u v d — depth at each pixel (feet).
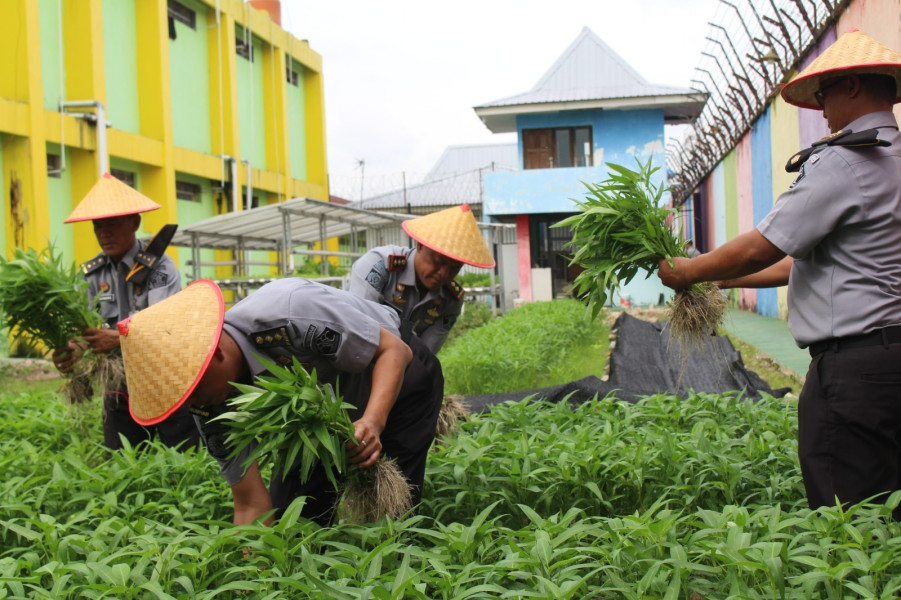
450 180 102.58
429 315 14.08
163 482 12.19
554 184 66.90
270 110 71.56
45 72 44.29
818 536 8.41
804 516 9.30
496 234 68.13
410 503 9.91
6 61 41.34
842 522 8.30
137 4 53.47
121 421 15.62
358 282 13.64
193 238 47.16
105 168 46.39
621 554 8.27
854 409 9.22
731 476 11.10
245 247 55.62
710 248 75.05
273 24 70.54
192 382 8.18
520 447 11.92
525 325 36.65
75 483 11.76
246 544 8.91
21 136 41.45
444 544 9.04
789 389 21.61
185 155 56.65
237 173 63.00
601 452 11.63
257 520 9.07
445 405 14.42
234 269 59.47
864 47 9.52
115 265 16.35
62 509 11.59
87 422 17.07
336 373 9.92
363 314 9.43
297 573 8.14
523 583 8.37
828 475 9.51
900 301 9.14
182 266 59.72
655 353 32.24
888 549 7.85
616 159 68.23
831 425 9.44
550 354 33.30
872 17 26.27
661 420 15.15
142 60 53.62
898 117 23.20
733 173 60.18
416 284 13.78
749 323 45.96
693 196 84.17
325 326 9.08
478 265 13.25
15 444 16.01
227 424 8.52
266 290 9.30
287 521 8.53
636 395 19.72
